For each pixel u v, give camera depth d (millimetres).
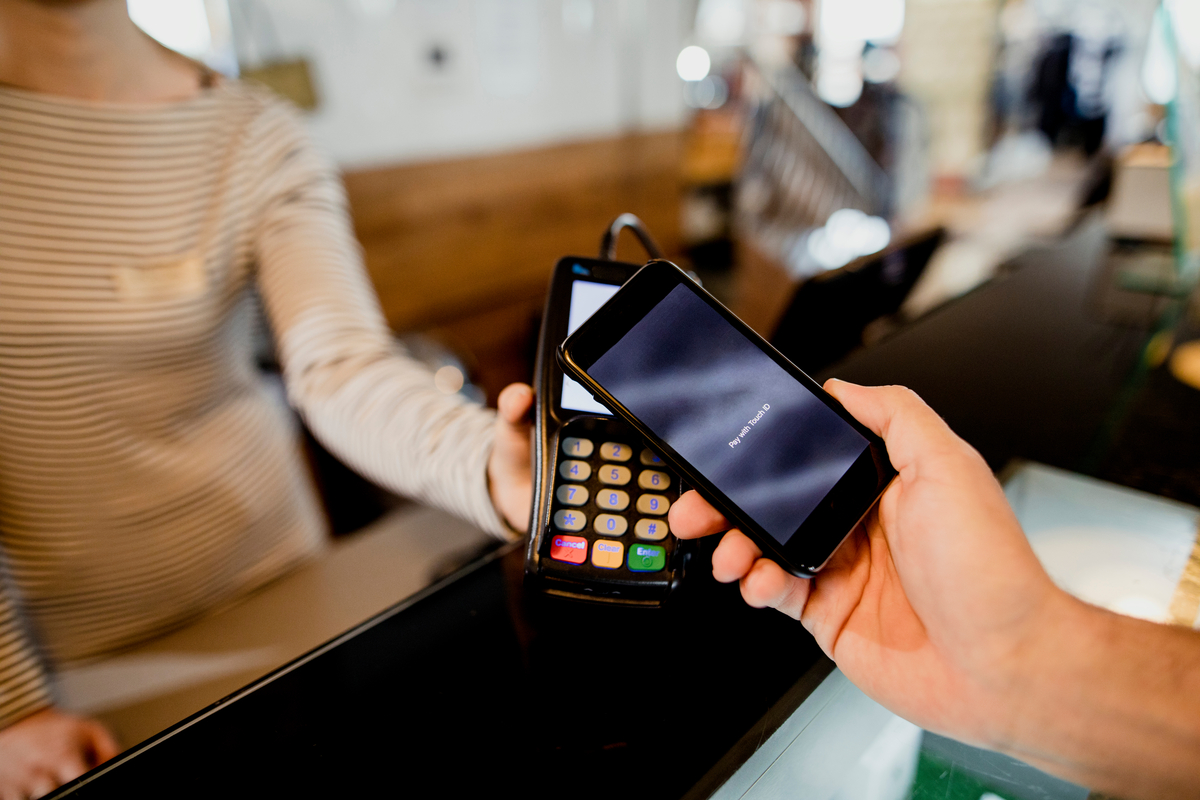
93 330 593
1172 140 871
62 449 608
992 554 322
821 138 3055
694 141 3199
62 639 675
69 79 574
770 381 410
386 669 368
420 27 1834
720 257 2969
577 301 455
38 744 484
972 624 323
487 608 414
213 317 668
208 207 650
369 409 607
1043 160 4988
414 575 698
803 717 354
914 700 343
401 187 1890
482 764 315
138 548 673
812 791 323
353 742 327
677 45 2736
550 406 429
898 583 377
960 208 4059
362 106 1762
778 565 359
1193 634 314
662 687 353
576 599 389
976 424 572
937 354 708
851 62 4047
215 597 748
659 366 403
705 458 383
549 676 362
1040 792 324
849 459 389
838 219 3105
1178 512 449
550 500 402
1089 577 419
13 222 563
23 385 579
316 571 699
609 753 317
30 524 624
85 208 587
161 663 574
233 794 308
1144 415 589
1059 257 1043
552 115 2291
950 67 4496
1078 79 4777
